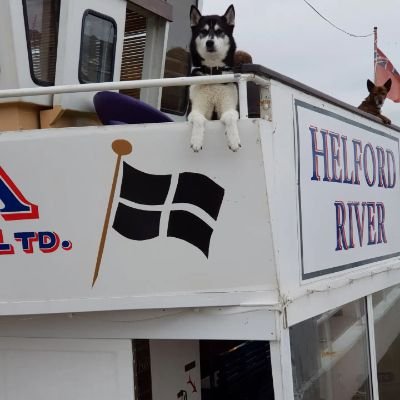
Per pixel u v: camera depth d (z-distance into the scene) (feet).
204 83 9.68
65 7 12.89
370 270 13.89
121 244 10.05
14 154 10.27
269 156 9.70
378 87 21.03
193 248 9.83
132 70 17.02
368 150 14.30
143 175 9.89
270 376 15.72
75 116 13.47
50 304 10.36
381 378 14.87
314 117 11.48
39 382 10.93
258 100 10.90
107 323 10.49
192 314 10.05
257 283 9.73
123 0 14.61
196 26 12.18
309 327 11.20
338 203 12.42
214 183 9.69
